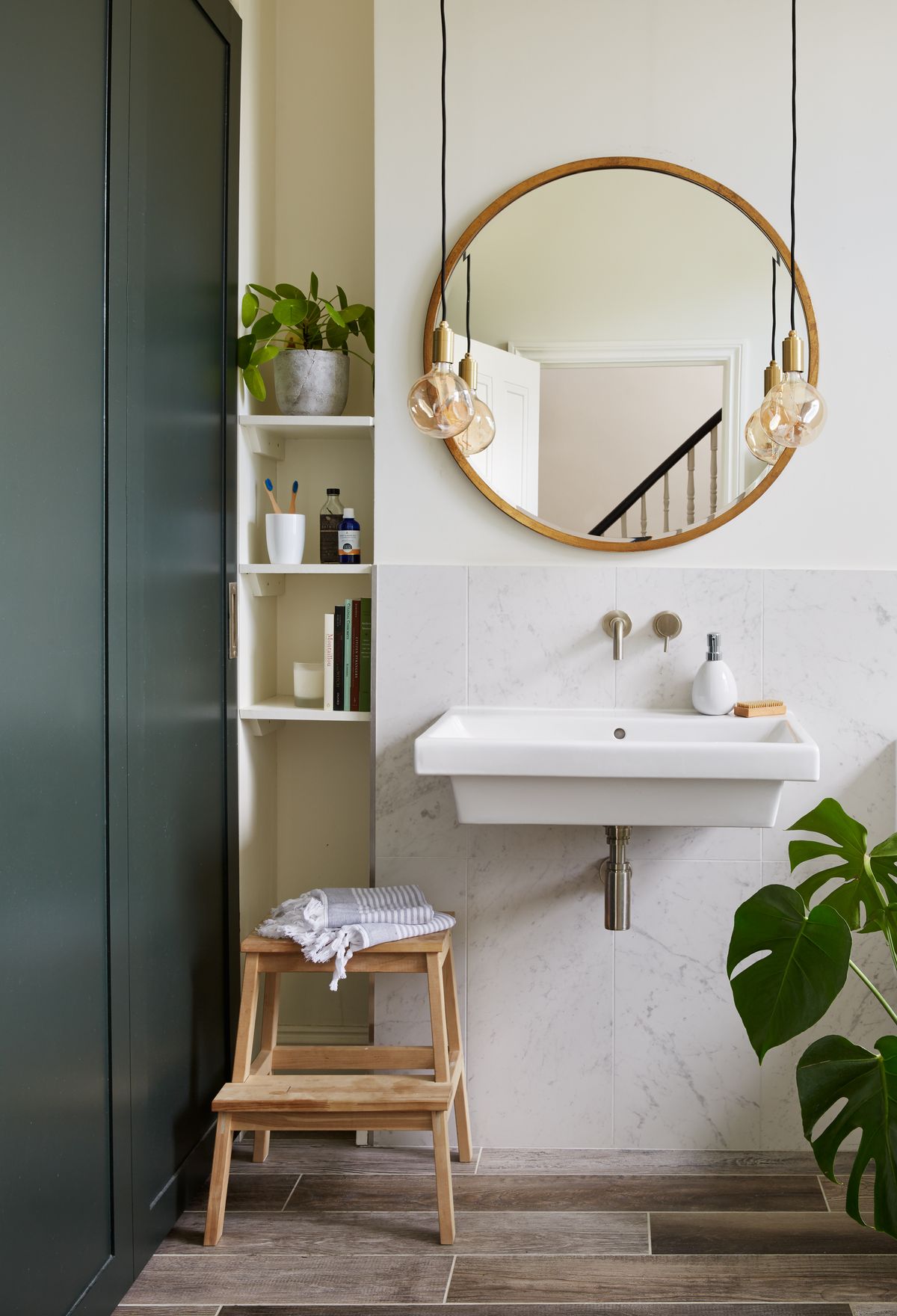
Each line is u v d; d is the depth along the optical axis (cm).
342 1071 264
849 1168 227
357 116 265
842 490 234
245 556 245
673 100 231
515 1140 239
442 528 240
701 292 233
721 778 194
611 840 219
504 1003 238
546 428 237
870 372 232
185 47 203
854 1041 234
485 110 233
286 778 274
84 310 160
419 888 238
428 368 236
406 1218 207
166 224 194
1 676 137
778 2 228
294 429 250
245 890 248
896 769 232
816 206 230
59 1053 153
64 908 155
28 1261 144
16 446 140
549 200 233
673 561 237
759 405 233
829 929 174
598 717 229
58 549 153
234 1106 199
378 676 240
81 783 161
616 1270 190
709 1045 236
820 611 234
